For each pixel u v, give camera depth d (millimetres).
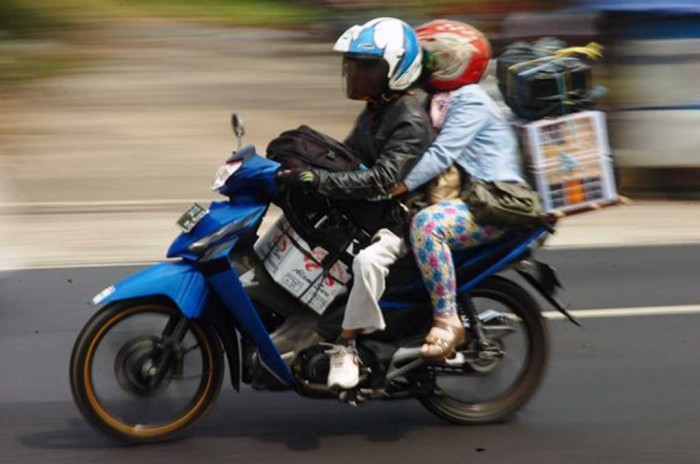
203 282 11102
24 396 13008
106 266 19031
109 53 46281
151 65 44094
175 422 11477
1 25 47438
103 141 30922
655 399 12977
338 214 11375
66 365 14094
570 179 11672
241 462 11047
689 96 24812
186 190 25625
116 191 25422
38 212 23297
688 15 24484
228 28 56656
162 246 20578
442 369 11797
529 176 11766
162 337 11227
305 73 42938
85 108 35438
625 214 23703
